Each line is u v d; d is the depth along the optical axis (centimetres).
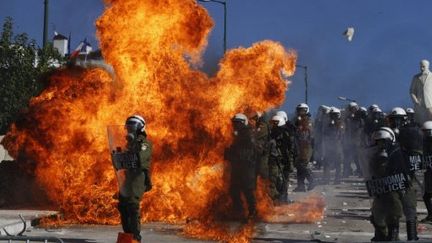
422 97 1975
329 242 1077
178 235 1141
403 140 1098
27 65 2150
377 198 945
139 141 1001
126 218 1008
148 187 1018
